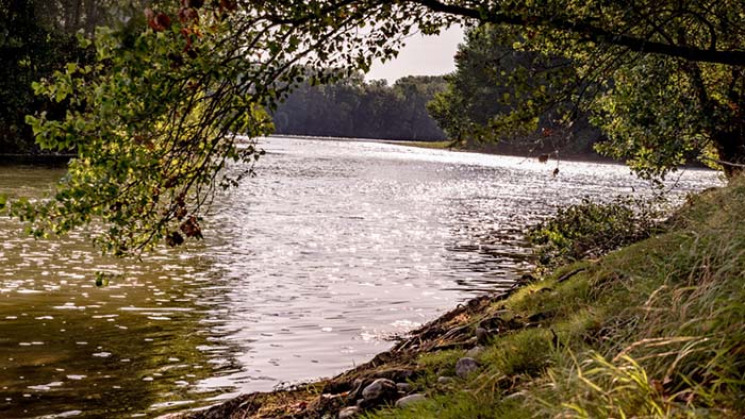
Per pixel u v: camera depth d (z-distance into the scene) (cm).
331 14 774
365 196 4400
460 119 866
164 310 1438
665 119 1275
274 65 756
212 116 757
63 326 1298
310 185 5103
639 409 479
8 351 1135
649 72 1241
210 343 1201
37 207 712
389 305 1519
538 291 998
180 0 647
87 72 694
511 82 851
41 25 6606
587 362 571
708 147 1616
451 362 798
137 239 772
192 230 766
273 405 848
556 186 5447
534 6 844
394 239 2608
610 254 1020
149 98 680
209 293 1614
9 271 1798
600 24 884
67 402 915
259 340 1225
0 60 6200
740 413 461
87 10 8212
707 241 776
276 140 17312
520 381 677
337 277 1848
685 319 593
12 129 6406
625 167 9125
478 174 6925
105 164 695
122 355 1127
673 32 1050
